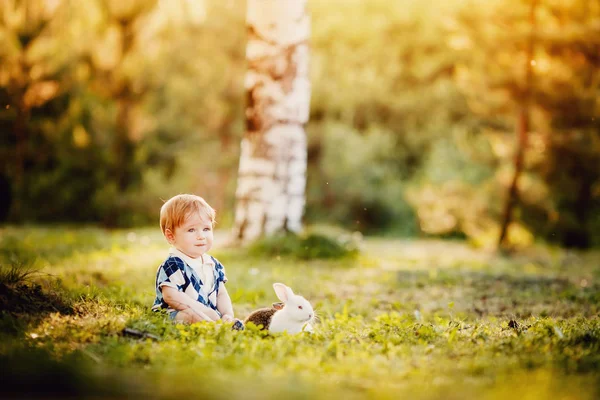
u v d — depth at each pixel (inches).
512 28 633.6
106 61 791.1
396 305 303.9
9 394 135.0
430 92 1010.7
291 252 461.7
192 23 975.0
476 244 735.7
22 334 181.3
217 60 993.5
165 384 145.7
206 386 145.2
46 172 805.9
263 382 151.0
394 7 1032.2
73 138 797.2
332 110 1030.4
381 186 1015.6
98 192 821.2
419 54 1026.1
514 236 713.6
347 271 422.3
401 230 1007.6
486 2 641.6
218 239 589.0
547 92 643.5
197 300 215.5
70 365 156.9
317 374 163.3
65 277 302.0
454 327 218.8
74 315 209.8
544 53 633.0
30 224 756.6
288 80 475.2
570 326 217.9
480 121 905.5
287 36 472.1
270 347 184.5
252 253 457.7
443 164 952.3
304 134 486.6
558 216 721.6
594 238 757.9
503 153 705.6
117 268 374.9
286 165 481.1
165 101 975.6
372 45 1022.4
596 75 632.4
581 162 683.4
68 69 777.6
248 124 483.5
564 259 611.8
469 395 147.3
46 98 737.6
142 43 805.2
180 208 216.2
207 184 967.0
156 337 188.7
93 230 697.0
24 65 722.2
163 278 212.8
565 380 158.6
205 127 987.9
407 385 155.7
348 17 1021.2
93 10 801.6
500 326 229.3
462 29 653.3
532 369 169.5
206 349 177.6
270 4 470.3
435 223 766.5
